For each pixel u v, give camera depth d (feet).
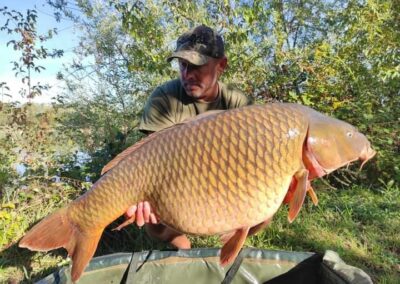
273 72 16.47
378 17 15.92
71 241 5.61
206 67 7.63
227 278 7.60
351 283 6.12
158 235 8.80
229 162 4.96
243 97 8.66
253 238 10.71
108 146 13.04
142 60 15.89
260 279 7.58
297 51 16.33
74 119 18.43
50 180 12.48
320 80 15.83
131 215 5.49
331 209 12.71
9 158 13.05
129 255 7.63
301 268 7.41
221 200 5.00
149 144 5.39
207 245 10.33
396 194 14.11
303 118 5.11
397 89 16.40
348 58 16.44
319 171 5.15
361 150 5.29
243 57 15.60
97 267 7.38
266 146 4.94
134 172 5.36
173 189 5.15
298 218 12.04
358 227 11.82
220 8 15.66
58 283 6.69
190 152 5.10
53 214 5.66
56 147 15.71
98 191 5.49
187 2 15.64
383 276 9.20
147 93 18.75
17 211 11.31
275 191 4.99
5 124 14.06
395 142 15.65
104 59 20.07
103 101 19.10
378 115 15.42
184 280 7.73
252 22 15.17
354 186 15.10
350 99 16.14
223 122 5.08
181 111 8.35
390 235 11.29
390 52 16.24
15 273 9.74
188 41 7.63
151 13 16.12
